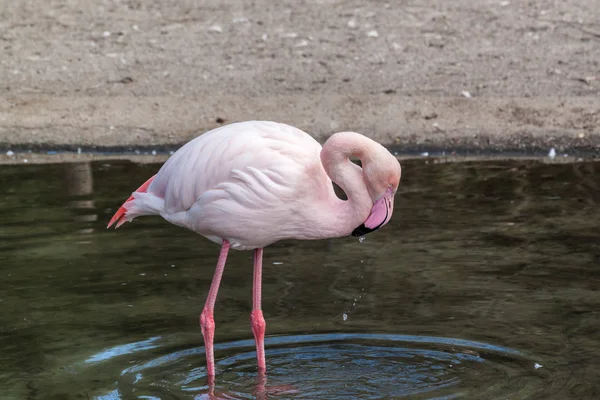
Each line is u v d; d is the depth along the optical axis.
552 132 13.47
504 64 16.88
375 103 14.67
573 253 9.25
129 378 6.99
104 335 7.71
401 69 16.78
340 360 7.30
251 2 21.11
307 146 7.02
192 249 9.68
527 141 13.32
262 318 7.28
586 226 9.98
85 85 16.31
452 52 17.70
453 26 19.17
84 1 21.34
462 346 7.44
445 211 10.60
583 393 6.57
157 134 14.05
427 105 14.52
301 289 8.62
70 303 8.30
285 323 7.97
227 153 6.95
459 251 9.38
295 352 7.46
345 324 7.89
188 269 9.11
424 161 12.88
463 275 8.79
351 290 8.55
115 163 12.95
